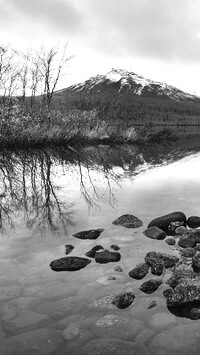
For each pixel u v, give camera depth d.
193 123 148.00
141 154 23.02
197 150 27.31
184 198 9.01
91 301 3.67
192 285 3.75
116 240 5.67
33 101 24.08
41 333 3.11
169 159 20.27
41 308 3.52
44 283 4.07
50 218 6.95
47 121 22.55
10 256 4.88
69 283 4.08
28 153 18.03
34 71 23.39
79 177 12.44
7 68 19.84
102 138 28.02
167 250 5.26
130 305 3.61
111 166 16.25
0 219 6.82
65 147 22.42
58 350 2.89
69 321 3.29
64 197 8.99
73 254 5.02
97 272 4.40
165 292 3.86
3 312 3.44
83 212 7.50
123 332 3.14
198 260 4.66
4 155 16.66
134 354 2.85
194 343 2.99
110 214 7.36
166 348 2.92
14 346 2.93
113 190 10.14
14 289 3.90
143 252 5.15
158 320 3.33
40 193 9.38
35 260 4.76
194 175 13.37
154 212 7.57
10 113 19.14
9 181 10.97
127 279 4.23
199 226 6.60
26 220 6.77
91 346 2.94
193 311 3.48
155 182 11.68
